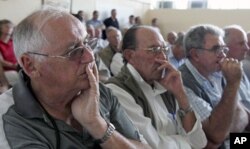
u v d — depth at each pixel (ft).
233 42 6.97
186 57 5.99
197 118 4.92
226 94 5.25
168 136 4.69
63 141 3.22
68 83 3.15
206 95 5.70
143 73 4.86
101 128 3.31
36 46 3.08
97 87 3.32
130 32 4.91
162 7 36.78
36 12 3.18
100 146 3.49
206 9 33.55
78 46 3.11
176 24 35.29
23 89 3.23
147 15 36.96
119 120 3.89
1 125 3.10
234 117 5.65
